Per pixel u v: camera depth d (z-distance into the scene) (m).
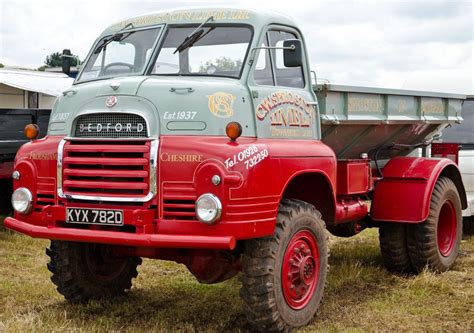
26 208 5.62
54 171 5.51
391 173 7.46
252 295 5.18
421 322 5.80
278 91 5.73
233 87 5.34
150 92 5.25
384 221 7.39
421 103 7.98
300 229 5.54
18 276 7.46
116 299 6.50
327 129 6.55
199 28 5.89
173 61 5.84
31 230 5.41
